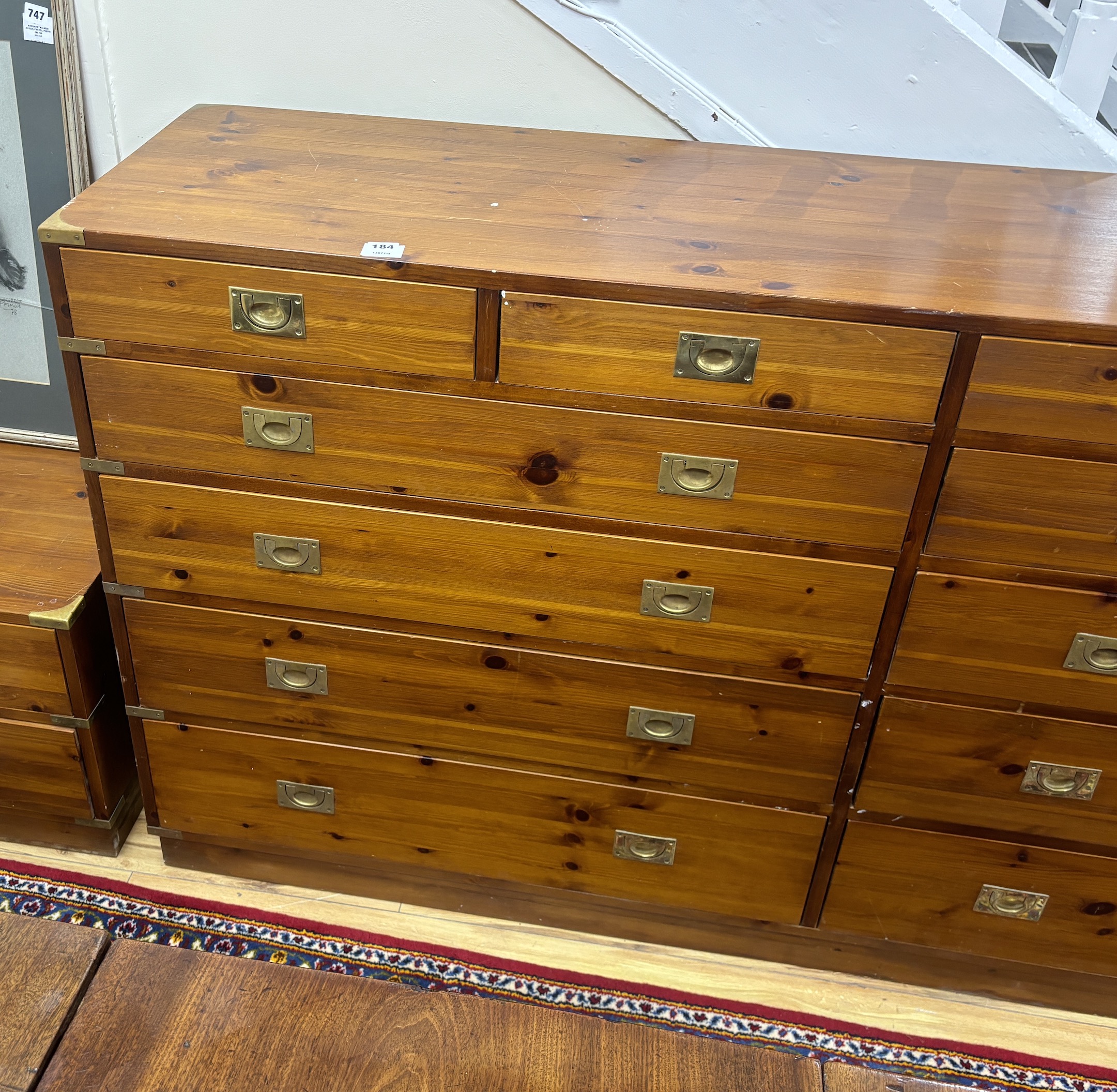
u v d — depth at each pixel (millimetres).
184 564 1438
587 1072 837
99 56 1629
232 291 1216
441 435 1289
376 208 1296
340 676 1503
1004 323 1124
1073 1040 1592
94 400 1325
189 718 1592
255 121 1552
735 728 1457
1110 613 1285
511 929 1696
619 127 1636
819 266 1209
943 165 1548
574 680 1452
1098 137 1550
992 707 1390
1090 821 1447
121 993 862
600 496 1304
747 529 1301
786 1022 1582
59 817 1716
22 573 1573
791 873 1572
